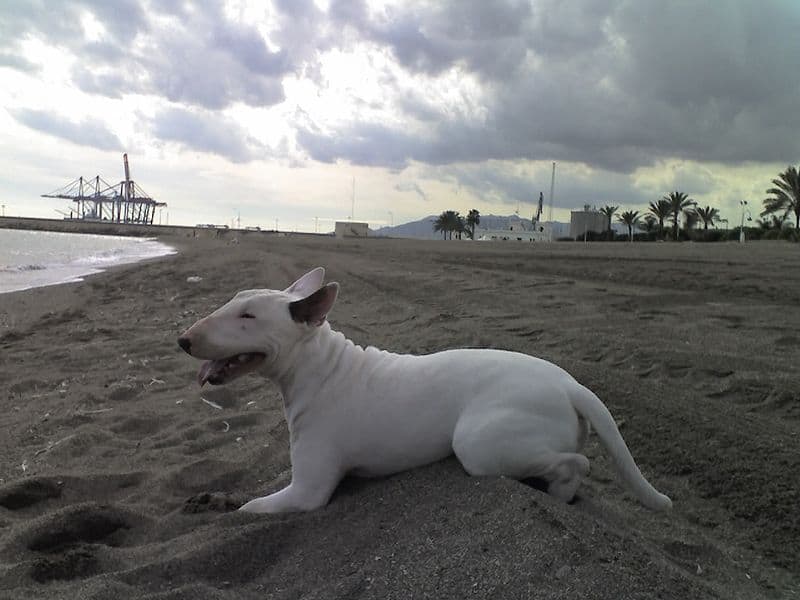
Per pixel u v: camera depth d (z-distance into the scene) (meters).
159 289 5.55
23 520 1.28
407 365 1.25
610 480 1.45
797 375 1.96
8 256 10.73
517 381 1.14
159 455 1.63
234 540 1.07
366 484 1.23
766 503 1.30
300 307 1.23
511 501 0.99
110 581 0.95
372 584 0.88
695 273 4.70
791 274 4.54
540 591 0.80
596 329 2.76
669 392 1.90
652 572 0.86
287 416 1.28
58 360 2.76
